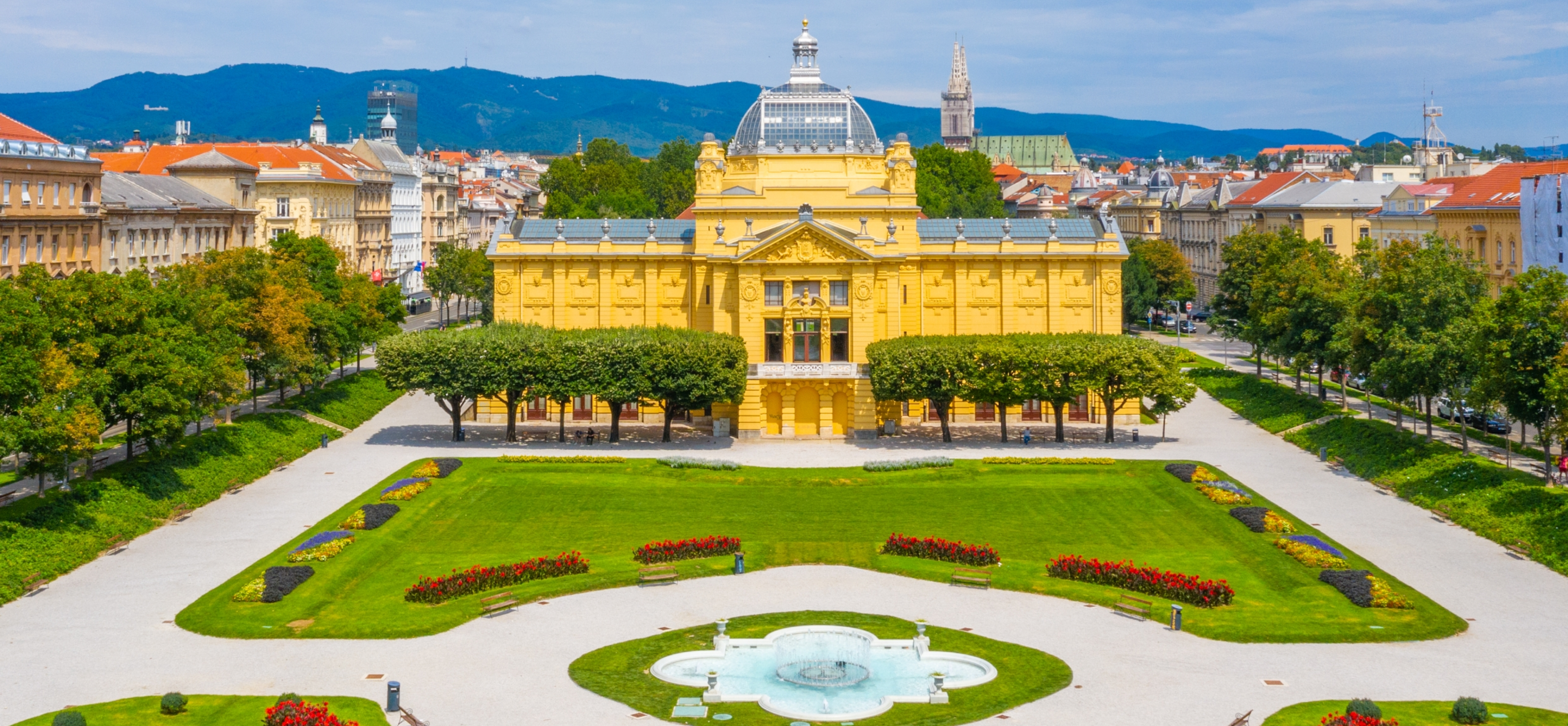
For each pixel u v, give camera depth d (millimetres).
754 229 160625
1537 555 97688
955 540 105188
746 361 148875
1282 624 83875
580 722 69125
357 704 70500
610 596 91250
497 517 112312
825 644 79062
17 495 106500
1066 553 101188
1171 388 144125
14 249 151500
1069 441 148875
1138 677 75375
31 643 79750
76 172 165000
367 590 91312
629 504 117312
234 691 72562
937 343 147000
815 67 168500
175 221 195000
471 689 73375
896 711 70688
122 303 113375
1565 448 113125
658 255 163250
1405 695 72375
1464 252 143375
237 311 134125
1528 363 110875
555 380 142250
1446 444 126000
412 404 177625
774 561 99438
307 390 168875
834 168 161250
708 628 84125
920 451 142500
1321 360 160750
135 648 79312
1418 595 89375
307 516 111062
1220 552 101250
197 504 114000
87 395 104062
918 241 162625
